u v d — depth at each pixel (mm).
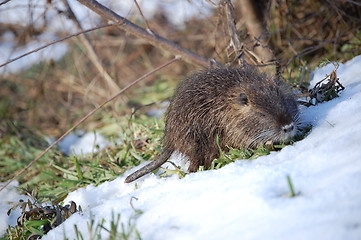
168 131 8453
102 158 10328
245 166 6488
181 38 14477
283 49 12055
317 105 8109
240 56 9695
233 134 7984
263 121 7559
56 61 15867
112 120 12555
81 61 15172
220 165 7641
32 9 12641
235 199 5406
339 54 11375
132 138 10344
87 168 9969
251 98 7707
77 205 7859
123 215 6078
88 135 12203
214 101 8086
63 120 14008
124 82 15250
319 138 6656
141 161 9328
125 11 14906
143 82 15047
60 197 8523
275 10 12023
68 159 10719
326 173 5359
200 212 5457
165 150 8320
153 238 5285
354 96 7785
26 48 14531
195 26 14391
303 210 4738
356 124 6508
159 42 9984
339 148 5887
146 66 15648
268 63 10320
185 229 5199
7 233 7879
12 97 15234
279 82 8211
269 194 5270
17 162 11266
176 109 8344
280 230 4535
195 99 8203
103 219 5859
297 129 7586
